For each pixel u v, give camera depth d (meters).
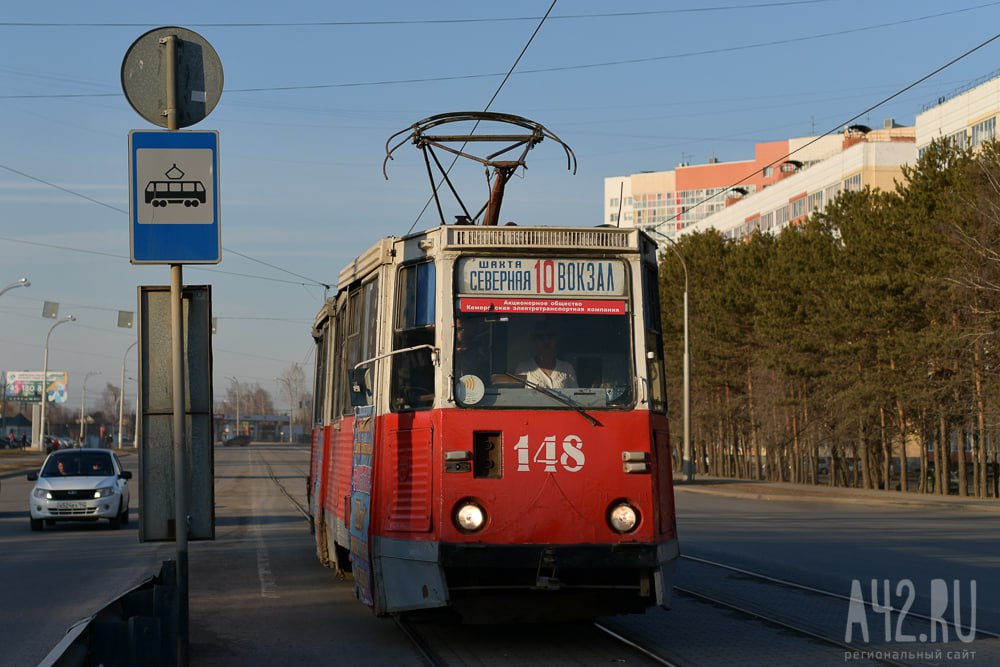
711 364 59.06
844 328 41.12
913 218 38.50
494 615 8.74
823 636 9.62
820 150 120.25
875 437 45.53
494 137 11.47
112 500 23.80
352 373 11.07
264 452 112.44
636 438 8.80
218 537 21.06
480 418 8.68
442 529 8.50
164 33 7.54
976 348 35.66
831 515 28.03
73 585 13.85
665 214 156.75
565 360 8.98
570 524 8.59
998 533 21.48
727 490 43.19
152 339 7.98
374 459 9.41
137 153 7.31
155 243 7.30
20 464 64.56
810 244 46.72
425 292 9.17
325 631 10.29
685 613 11.01
